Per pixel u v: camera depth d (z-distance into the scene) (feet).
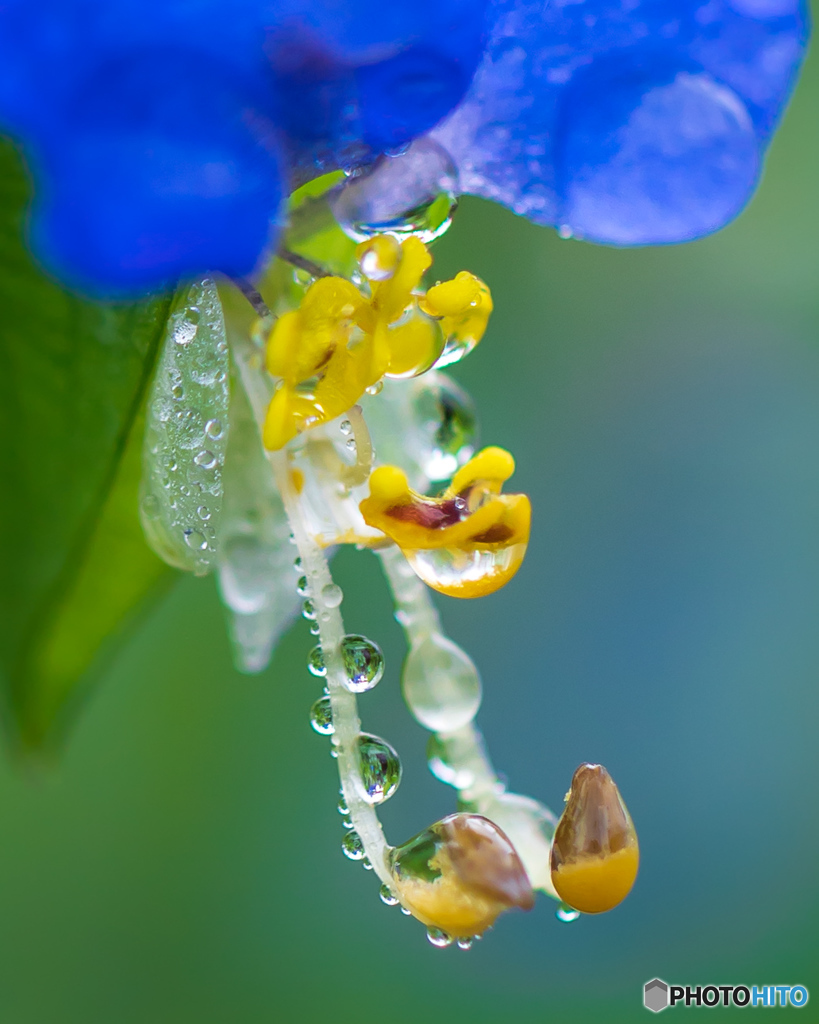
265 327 0.20
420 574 0.20
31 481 0.20
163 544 0.20
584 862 0.20
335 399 0.20
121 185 0.18
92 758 0.39
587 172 0.20
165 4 0.18
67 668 0.20
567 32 0.20
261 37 0.18
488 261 0.38
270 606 0.22
